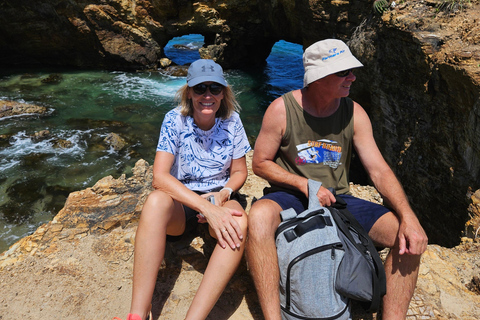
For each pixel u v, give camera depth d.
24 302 2.11
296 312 1.80
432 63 6.73
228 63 20.38
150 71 19.11
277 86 18.28
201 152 2.31
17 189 9.55
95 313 2.07
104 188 2.91
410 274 1.89
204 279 1.88
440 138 6.78
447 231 6.83
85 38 18.38
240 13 18.66
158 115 14.05
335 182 2.27
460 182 6.30
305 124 2.18
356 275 1.76
